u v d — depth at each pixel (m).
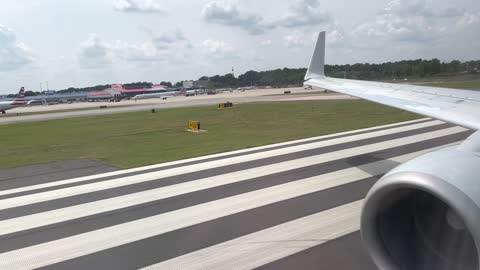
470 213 2.84
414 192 3.43
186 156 15.78
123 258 6.63
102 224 8.30
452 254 3.14
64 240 7.54
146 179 12.05
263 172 12.15
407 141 16.28
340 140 17.33
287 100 63.56
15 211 9.46
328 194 9.66
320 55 13.45
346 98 62.00
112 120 40.38
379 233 3.53
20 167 15.29
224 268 6.13
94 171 13.77
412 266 3.28
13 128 37.56
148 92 165.00
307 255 6.43
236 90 171.25
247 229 7.66
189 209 9.01
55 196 10.62
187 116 40.09
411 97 8.48
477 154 3.56
